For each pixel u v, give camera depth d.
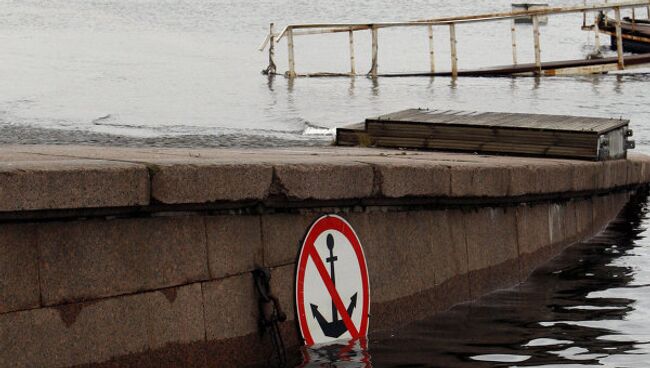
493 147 25.44
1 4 179.75
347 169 14.52
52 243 10.79
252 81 79.12
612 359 14.17
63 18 154.88
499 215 19.44
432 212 17.02
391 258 15.83
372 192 15.08
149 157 14.88
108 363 11.25
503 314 17.02
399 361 13.79
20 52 97.94
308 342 13.95
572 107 63.53
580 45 129.12
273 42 85.81
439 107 63.47
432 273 16.89
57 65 86.56
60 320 10.83
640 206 29.42
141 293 11.65
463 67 100.19
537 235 21.34
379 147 26.88
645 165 29.86
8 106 57.00
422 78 83.88
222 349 12.60
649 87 76.19
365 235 15.29
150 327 11.70
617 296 18.56
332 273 14.43
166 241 11.96
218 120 53.34
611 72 88.75
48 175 10.51
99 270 11.21
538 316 16.86
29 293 10.58
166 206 11.84
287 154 19.19
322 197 14.08
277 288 13.50
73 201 10.75
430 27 85.56
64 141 39.47
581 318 16.77
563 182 22.33
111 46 110.00
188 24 151.62
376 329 15.38
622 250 23.30
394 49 117.44
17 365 10.45
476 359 14.05
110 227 11.35
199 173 12.10
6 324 10.38
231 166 12.55
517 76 85.06
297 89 73.38
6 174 10.17
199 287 12.35
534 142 25.08
